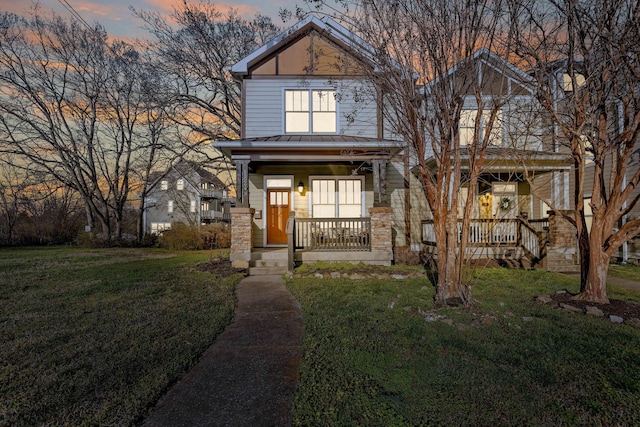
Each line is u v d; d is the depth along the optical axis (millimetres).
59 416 2672
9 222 23594
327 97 11562
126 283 7805
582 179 5707
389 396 2920
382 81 5824
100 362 3602
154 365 3557
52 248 20188
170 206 34781
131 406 2812
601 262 5465
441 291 5531
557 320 4727
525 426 2488
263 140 9984
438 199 5551
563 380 3104
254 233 11531
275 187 11750
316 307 5684
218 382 3285
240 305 6117
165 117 18797
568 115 5773
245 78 11547
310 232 10398
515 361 3496
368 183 11836
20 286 7547
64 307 5785
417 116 5559
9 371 3400
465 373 3264
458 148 5445
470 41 5023
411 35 5312
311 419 2609
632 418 2564
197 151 19172
